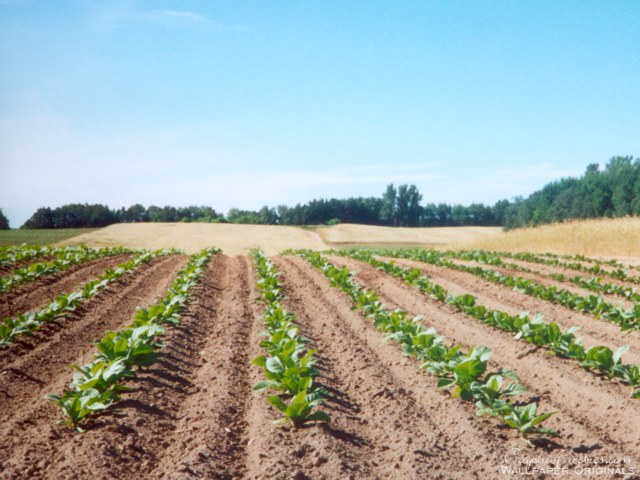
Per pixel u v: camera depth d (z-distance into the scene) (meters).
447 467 4.59
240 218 117.94
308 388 6.20
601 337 9.39
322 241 62.66
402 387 6.78
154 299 13.10
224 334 9.51
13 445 5.00
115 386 5.98
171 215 116.44
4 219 81.19
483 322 10.21
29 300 12.36
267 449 4.84
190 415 5.80
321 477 4.39
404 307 12.34
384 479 4.42
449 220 122.38
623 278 17.02
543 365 7.38
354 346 8.69
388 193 121.31
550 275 17.14
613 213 57.12
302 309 12.23
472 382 6.08
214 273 19.23
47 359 7.91
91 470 4.39
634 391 6.41
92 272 17.27
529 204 71.44
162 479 4.32
